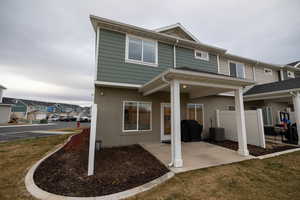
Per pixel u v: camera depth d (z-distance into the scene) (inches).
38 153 235.9
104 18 258.8
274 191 121.8
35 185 131.7
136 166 176.6
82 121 1390.3
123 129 289.4
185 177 146.5
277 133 404.5
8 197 114.5
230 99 423.2
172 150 178.5
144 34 303.0
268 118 447.5
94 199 110.3
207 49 382.0
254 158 204.2
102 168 170.7
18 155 224.7
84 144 276.1
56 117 1572.3
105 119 278.2
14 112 1398.9
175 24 372.8
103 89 281.6
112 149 258.1
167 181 138.9
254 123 292.5
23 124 896.9
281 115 419.5
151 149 249.9
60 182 137.9
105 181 139.6
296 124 311.3
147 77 298.7
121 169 167.6
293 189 125.0
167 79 190.1
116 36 282.4
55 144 304.7
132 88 296.8
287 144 299.4
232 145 286.0
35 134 482.3
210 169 166.1
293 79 401.1
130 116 299.1
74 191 122.4
